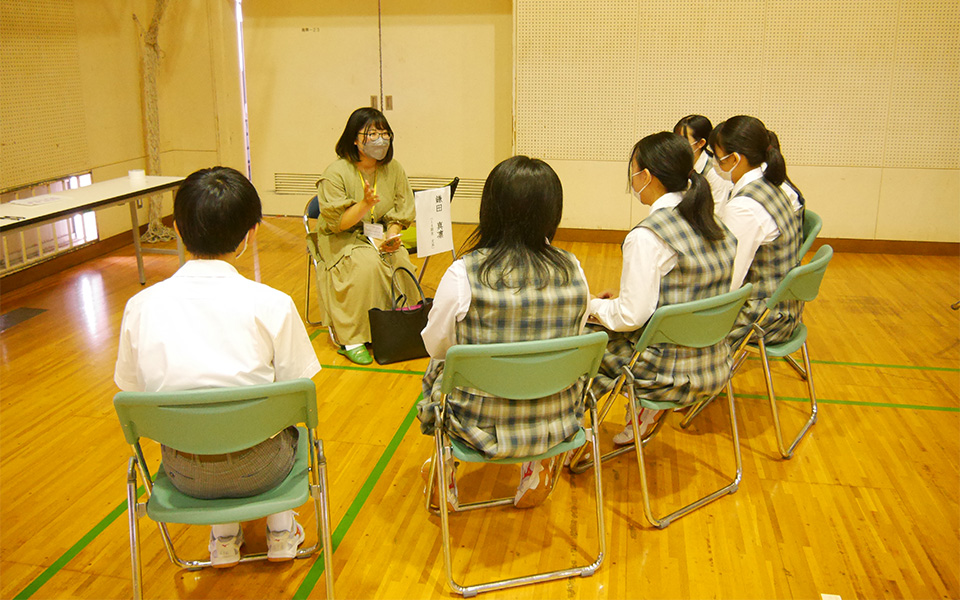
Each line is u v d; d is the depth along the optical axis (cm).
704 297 238
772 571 228
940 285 495
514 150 588
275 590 220
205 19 621
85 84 542
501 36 598
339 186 377
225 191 177
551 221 201
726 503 262
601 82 563
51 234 515
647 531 247
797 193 322
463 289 198
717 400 338
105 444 299
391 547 239
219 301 179
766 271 288
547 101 573
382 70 619
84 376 359
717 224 237
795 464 287
